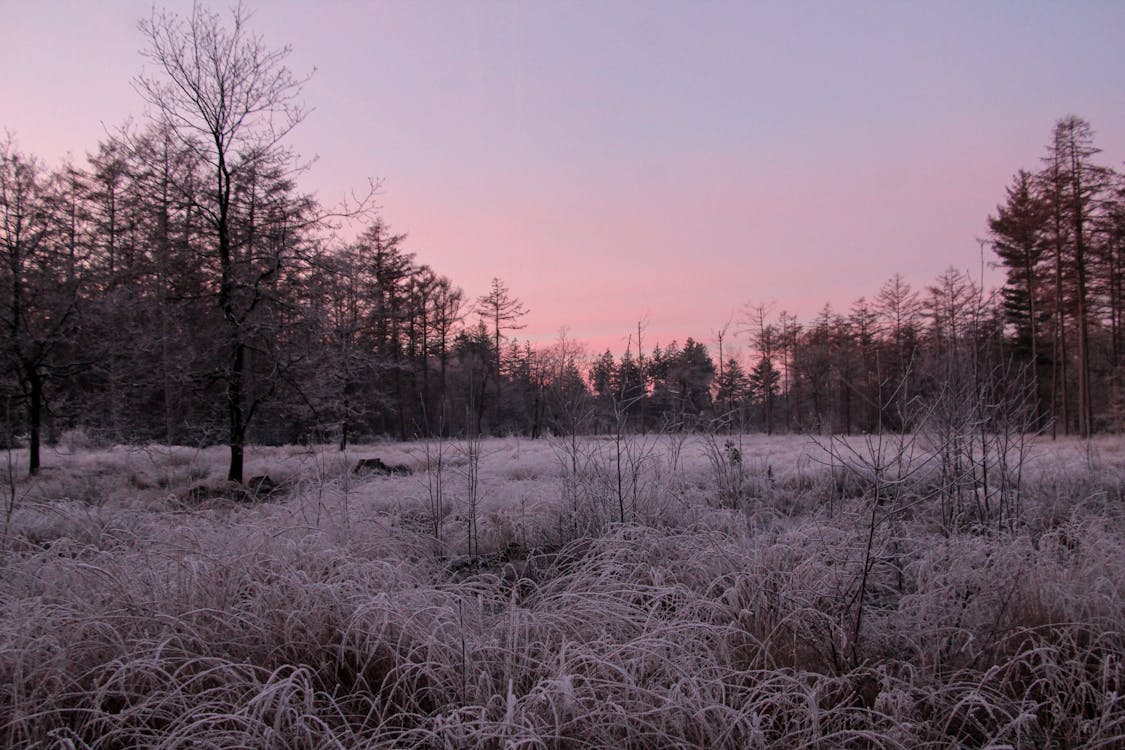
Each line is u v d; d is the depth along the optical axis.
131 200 13.39
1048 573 4.04
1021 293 28.56
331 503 6.75
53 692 3.06
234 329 12.68
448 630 3.63
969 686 3.06
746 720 2.74
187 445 16.45
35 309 14.35
